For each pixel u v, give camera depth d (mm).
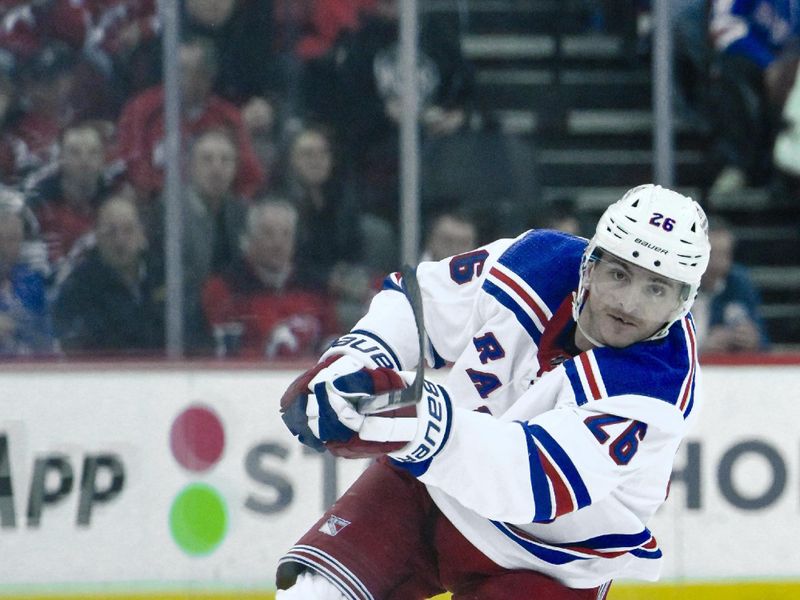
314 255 16000
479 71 17922
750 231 18344
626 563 8195
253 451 14195
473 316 8055
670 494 14516
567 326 7695
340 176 16172
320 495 14289
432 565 8516
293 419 7348
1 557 13781
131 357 15359
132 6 15727
